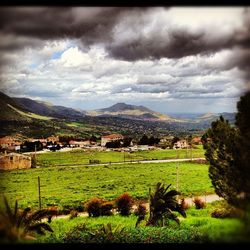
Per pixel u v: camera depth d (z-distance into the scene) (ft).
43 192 179.01
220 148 56.39
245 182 28.09
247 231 18.29
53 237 43.83
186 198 144.46
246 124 40.24
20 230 22.67
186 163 269.03
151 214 67.72
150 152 328.29
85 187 199.82
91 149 341.21
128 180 219.00
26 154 278.26
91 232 53.93
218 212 68.23
